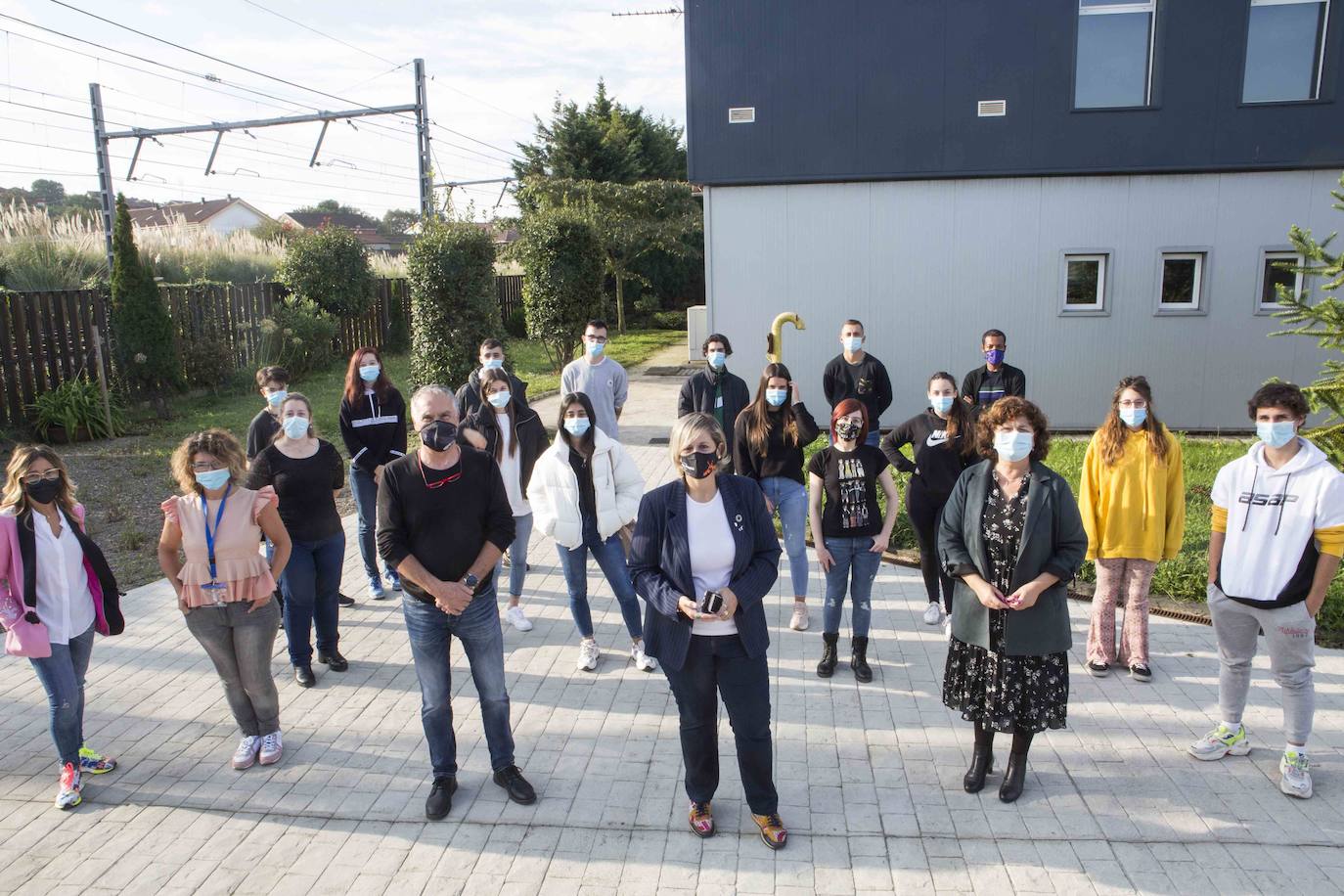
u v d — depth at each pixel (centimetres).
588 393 789
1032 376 1240
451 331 1257
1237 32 1141
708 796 392
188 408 1519
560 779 440
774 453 597
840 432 522
